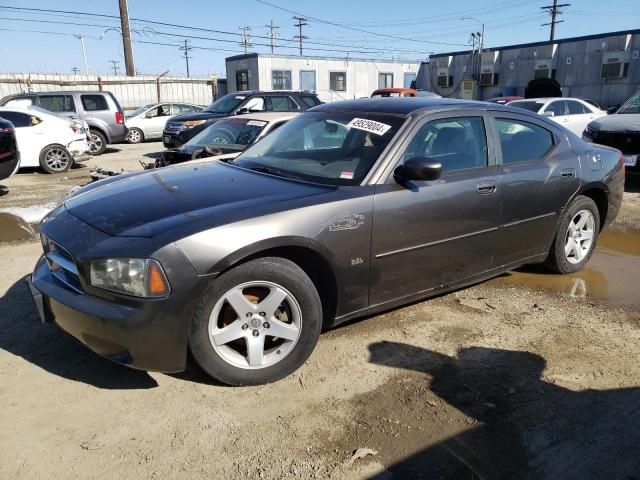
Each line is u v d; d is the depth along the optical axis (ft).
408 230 11.53
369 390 10.21
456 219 12.38
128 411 9.46
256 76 99.35
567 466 8.28
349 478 7.97
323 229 10.26
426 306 14.07
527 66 97.09
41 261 11.24
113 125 51.49
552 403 9.86
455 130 12.87
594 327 12.99
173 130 42.65
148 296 8.85
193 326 9.37
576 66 90.07
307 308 10.32
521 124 14.52
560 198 14.98
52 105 49.49
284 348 10.36
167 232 9.11
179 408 9.56
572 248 16.17
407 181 11.57
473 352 11.68
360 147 12.04
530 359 11.42
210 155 22.25
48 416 9.30
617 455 8.52
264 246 9.59
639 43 81.05
